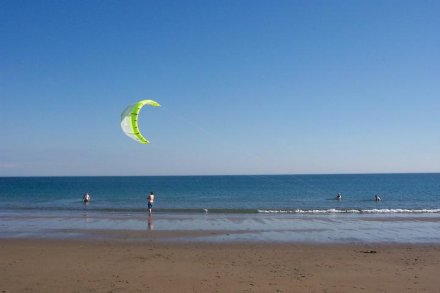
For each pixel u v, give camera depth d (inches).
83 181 6097.4
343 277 470.6
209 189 3292.3
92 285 429.7
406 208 1515.7
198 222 995.3
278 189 3225.9
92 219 1061.1
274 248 655.8
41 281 444.8
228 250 637.3
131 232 821.9
